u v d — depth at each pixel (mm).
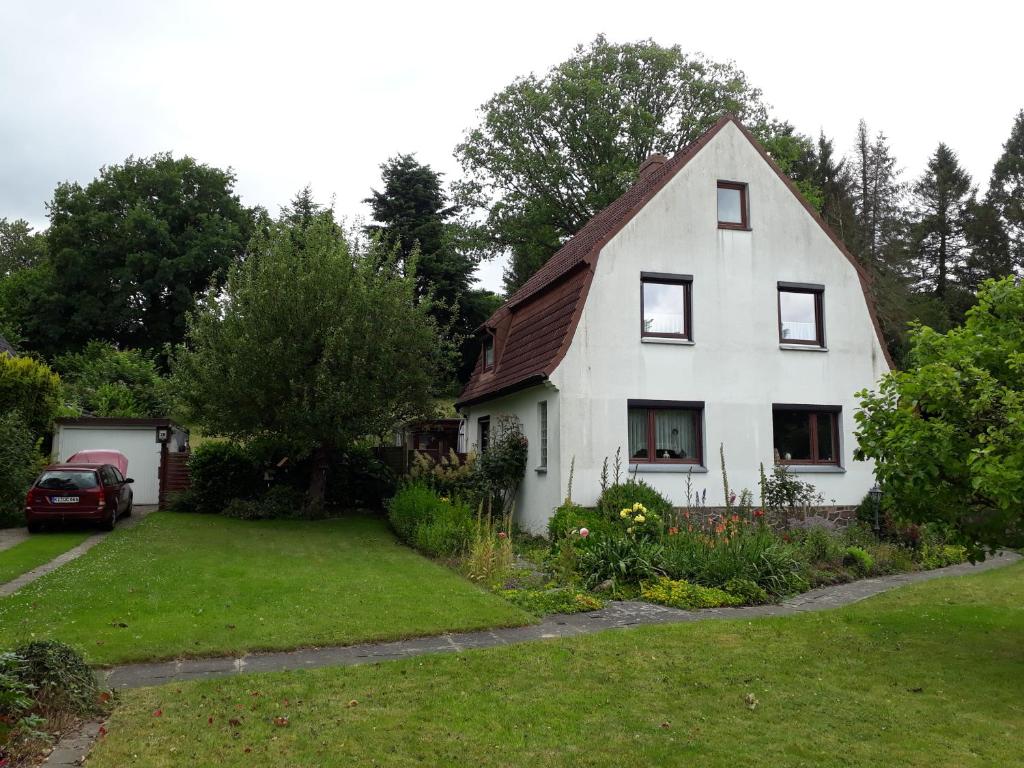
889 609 10234
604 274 17375
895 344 37281
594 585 11492
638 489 15648
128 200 46531
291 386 17828
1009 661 7801
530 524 18219
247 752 5301
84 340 46188
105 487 17062
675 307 18062
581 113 34625
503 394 19875
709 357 17875
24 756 5191
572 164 36062
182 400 19125
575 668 7430
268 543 15562
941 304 42469
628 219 17734
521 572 12336
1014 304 8594
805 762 5316
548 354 17406
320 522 19125
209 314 19266
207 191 48344
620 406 17094
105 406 30125
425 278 40500
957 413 7883
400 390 19125
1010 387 7996
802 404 18484
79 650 7492
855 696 6719
